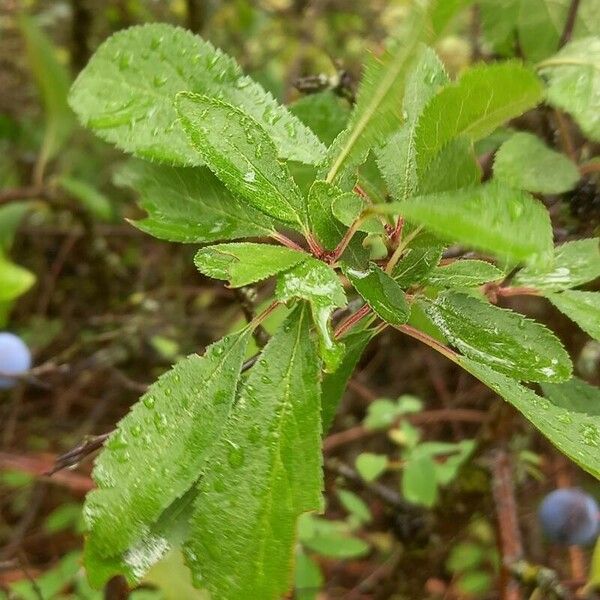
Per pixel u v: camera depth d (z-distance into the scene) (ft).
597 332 0.36
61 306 1.06
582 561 0.78
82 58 1.17
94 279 1.04
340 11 1.19
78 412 0.99
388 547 0.86
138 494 0.29
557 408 0.30
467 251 0.42
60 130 0.86
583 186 0.49
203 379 0.30
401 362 1.01
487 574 0.80
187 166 0.35
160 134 0.35
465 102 0.27
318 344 0.28
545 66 0.40
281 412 0.29
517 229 0.23
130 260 1.08
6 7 1.18
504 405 0.62
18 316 1.04
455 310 0.31
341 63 0.66
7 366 0.65
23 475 0.82
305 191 0.35
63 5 1.28
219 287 0.98
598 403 0.40
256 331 0.41
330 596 0.84
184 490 0.28
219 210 0.35
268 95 0.36
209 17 1.13
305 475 0.28
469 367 0.31
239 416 0.29
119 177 0.38
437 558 0.71
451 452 0.89
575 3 0.49
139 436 0.29
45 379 0.92
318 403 0.29
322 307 0.26
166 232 0.34
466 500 0.67
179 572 0.48
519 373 0.30
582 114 0.38
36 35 0.79
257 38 1.23
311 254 0.29
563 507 0.62
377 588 0.80
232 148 0.29
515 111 0.27
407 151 0.31
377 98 0.27
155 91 0.36
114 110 0.36
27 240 1.07
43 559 0.87
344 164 0.29
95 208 0.90
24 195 0.88
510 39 0.55
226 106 0.30
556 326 0.61
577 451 0.28
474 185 0.25
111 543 0.29
